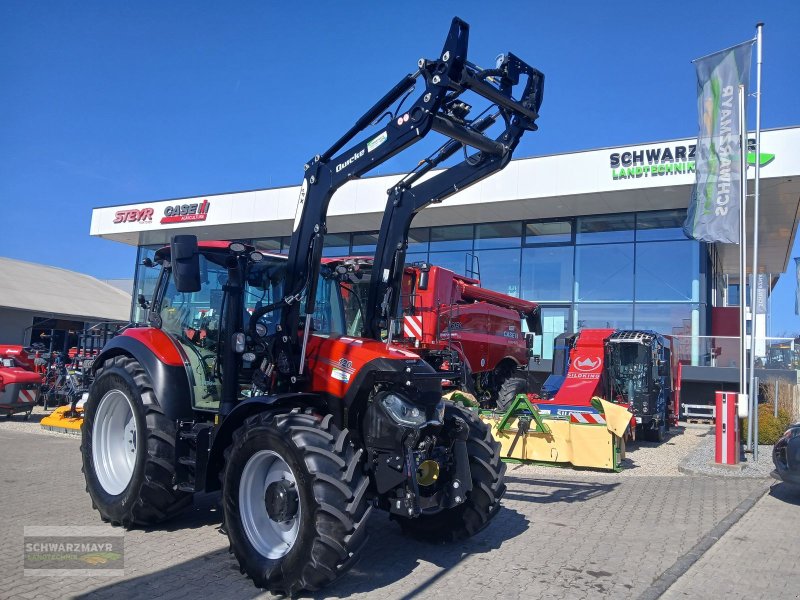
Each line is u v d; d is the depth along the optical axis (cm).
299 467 407
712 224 1066
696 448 1130
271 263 579
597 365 1226
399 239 575
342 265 625
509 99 484
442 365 1133
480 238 2045
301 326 525
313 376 493
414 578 453
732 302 3456
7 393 1296
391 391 466
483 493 510
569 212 1877
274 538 444
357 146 495
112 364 589
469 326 1278
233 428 482
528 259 1970
